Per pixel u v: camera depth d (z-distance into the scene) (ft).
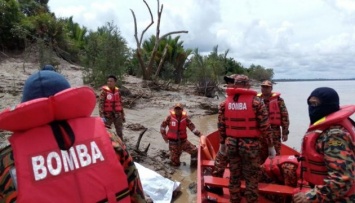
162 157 25.91
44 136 4.53
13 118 4.27
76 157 4.57
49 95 4.75
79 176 4.47
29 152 4.38
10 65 58.65
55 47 72.79
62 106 4.56
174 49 93.25
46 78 4.80
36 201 4.15
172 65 88.53
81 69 66.28
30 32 70.59
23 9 91.45
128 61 56.29
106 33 53.42
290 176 14.56
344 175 7.59
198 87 73.10
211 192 16.40
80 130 4.76
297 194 8.45
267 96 19.85
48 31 73.26
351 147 7.94
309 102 9.05
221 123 14.82
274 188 14.29
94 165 4.63
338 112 8.32
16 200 4.16
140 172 17.74
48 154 4.43
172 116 24.11
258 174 13.94
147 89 62.08
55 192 4.27
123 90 51.80
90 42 56.03
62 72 60.70
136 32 67.97
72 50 77.97
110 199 4.60
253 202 13.93
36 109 4.36
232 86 15.23
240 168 14.23
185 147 24.14
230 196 14.51
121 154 5.08
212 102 60.49
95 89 51.39
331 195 7.72
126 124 35.32
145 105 49.60
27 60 62.59
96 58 52.65
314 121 9.02
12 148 4.42
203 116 49.42
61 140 4.57
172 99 57.52
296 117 48.96
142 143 29.12
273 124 19.67
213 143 24.14
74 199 4.33
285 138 20.12
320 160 8.52
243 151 13.71
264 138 15.79
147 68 68.85
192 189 19.60
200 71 75.36
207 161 18.89
